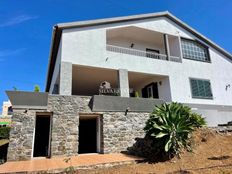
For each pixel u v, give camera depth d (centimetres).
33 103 1078
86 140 1534
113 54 1511
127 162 916
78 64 1352
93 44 1442
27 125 1053
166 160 903
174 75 1745
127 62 1559
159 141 959
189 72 1836
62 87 1259
